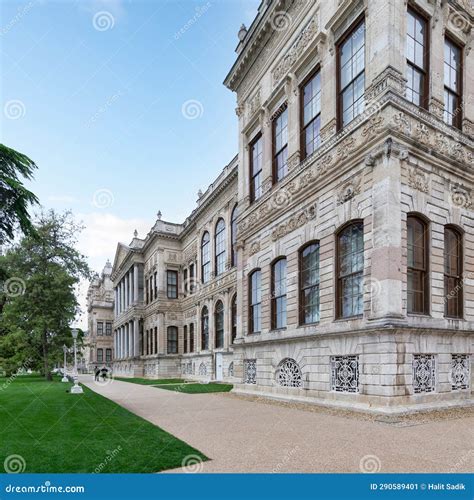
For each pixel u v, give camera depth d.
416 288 13.25
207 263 39.47
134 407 14.96
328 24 16.33
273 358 18.16
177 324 46.88
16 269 36.47
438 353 12.89
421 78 14.55
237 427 10.18
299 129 18.42
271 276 19.70
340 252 14.90
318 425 10.27
